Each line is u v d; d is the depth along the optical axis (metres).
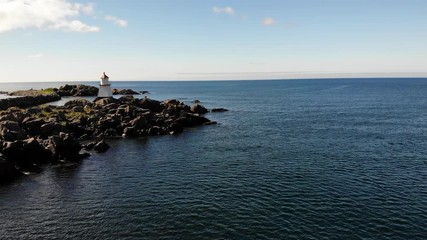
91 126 75.75
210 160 53.75
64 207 35.50
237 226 30.91
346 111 125.38
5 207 35.53
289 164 51.16
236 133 78.62
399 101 167.12
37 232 30.23
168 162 52.59
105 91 126.62
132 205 35.91
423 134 76.25
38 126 65.06
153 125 81.44
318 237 28.95
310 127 87.38
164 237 29.17
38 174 46.41
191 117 91.88
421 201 36.50
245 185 41.66
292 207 34.94
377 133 77.75
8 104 94.75
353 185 41.50
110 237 29.30
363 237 28.94
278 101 177.12
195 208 34.91
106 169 48.88
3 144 49.03
